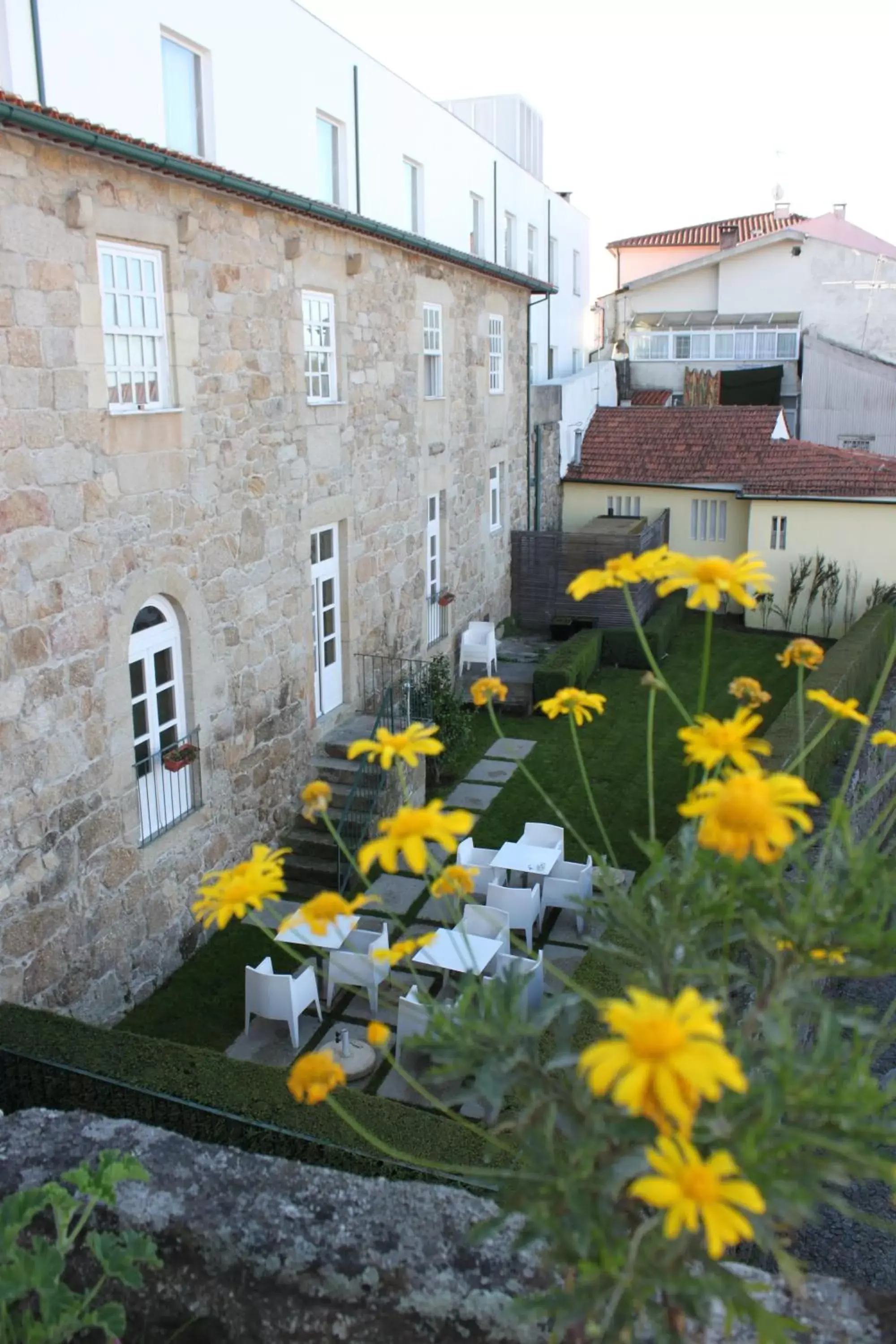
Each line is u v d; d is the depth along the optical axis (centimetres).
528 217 2292
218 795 1058
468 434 1808
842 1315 332
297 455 1176
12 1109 705
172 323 937
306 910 255
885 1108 256
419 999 312
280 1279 366
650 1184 189
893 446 2911
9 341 748
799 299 3072
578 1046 684
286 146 1208
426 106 1645
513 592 2147
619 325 3247
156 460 919
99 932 878
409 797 1286
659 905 263
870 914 238
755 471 2314
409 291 1481
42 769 802
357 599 1373
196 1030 909
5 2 790
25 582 777
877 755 1405
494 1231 244
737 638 2200
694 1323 303
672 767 1481
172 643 986
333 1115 648
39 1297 361
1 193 731
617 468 2452
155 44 964
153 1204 390
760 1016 257
